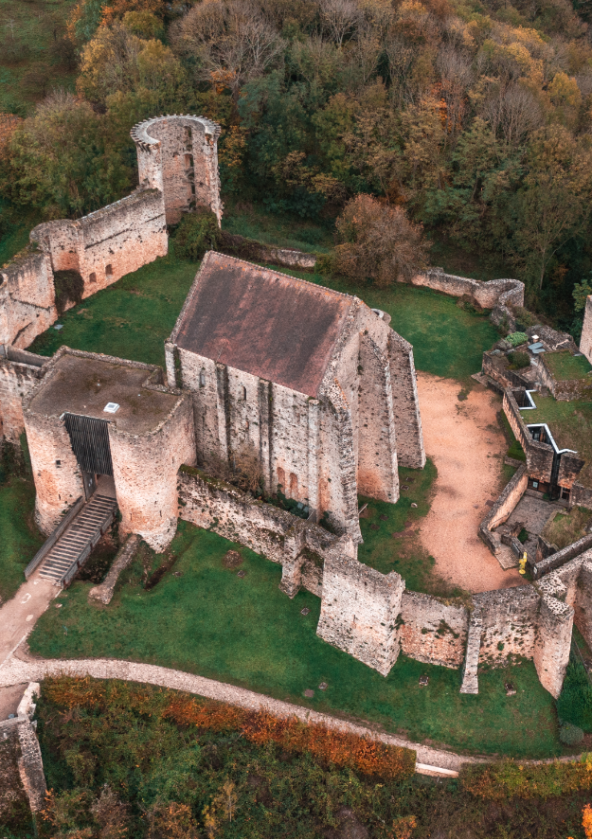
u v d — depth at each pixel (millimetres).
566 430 77250
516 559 69812
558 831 59312
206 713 61875
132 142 100000
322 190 105125
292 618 66562
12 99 117062
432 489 75688
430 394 86562
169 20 118188
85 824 58000
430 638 63750
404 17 116562
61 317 89125
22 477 77875
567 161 103188
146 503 68375
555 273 104625
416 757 60688
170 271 96438
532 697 63594
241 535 70125
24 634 64875
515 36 125125
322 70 109562
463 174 104188
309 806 59531
